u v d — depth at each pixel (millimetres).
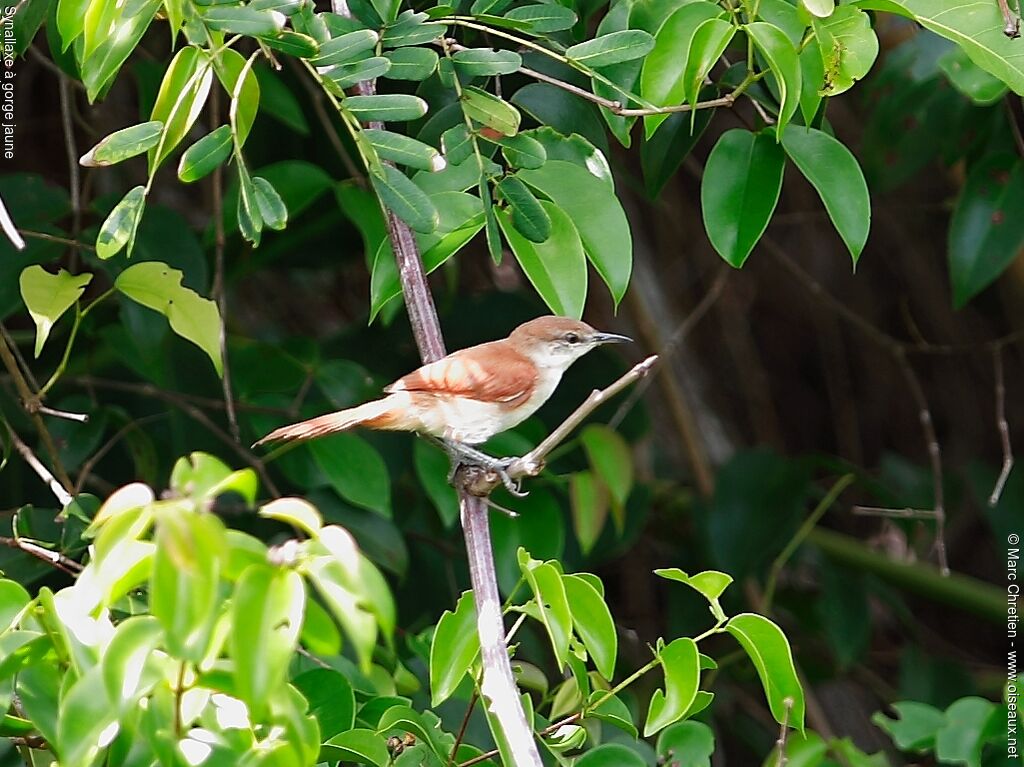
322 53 6477
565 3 8258
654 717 6613
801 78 7016
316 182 10641
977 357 18859
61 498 8250
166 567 4328
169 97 6418
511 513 7074
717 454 17812
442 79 7070
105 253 6449
